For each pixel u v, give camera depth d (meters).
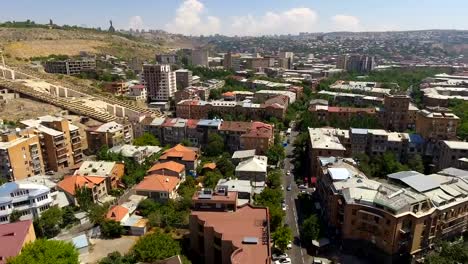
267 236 95.75
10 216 119.00
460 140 190.50
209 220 104.88
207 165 172.12
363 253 113.19
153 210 133.25
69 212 129.00
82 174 152.50
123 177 161.25
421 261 107.50
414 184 120.44
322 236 121.00
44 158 175.62
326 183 132.25
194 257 109.44
